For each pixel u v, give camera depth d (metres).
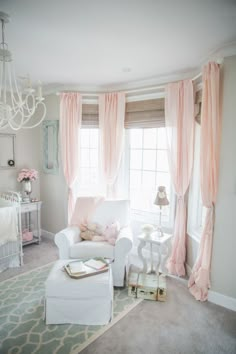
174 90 2.87
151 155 3.45
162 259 3.12
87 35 2.02
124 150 3.60
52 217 4.19
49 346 1.87
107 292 2.09
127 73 3.01
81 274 2.13
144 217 3.52
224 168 2.29
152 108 3.20
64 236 2.73
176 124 2.88
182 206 2.94
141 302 2.44
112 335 1.99
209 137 2.32
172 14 1.69
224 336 2.00
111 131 3.47
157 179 3.42
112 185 3.59
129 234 2.80
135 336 1.99
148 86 3.24
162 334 2.01
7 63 2.68
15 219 3.15
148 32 1.96
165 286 2.50
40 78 3.25
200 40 2.10
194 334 2.02
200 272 2.49
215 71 2.23
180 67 2.76
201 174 2.42
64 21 1.79
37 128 4.21
